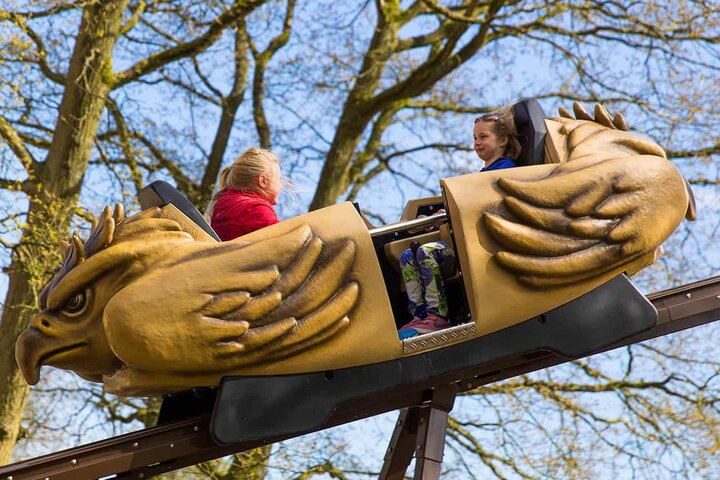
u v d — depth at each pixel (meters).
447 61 11.77
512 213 4.18
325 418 3.88
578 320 4.20
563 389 11.22
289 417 3.84
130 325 3.70
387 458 4.77
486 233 4.15
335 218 4.02
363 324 3.94
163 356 3.72
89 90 10.60
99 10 10.67
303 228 3.95
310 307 3.87
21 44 9.89
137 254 3.83
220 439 3.76
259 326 3.81
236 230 4.25
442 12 11.11
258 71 13.24
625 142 4.47
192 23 11.39
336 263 3.94
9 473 3.75
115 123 11.34
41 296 4.00
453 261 4.36
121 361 3.90
